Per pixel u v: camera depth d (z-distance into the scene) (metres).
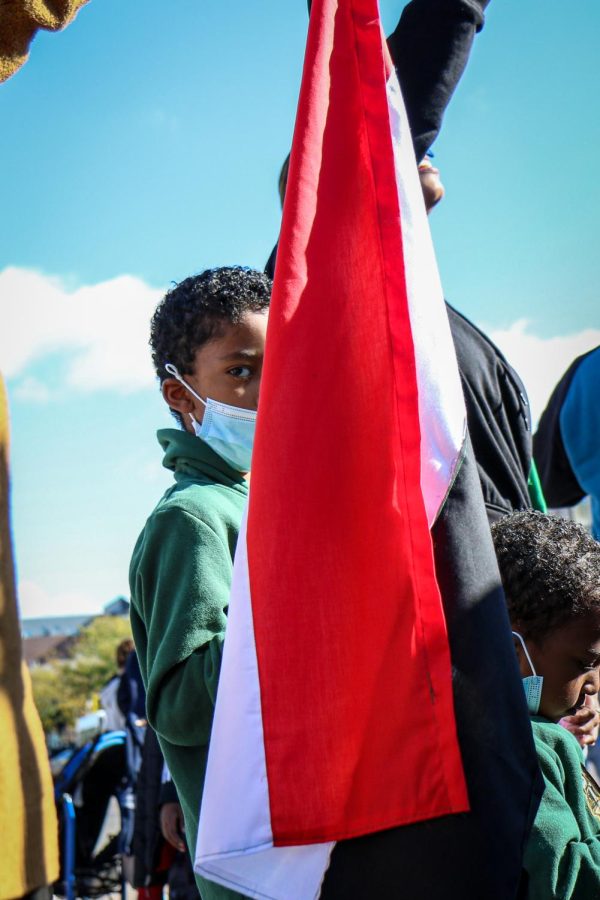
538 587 2.02
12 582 2.00
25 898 1.88
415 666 1.59
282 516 1.61
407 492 1.63
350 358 1.66
